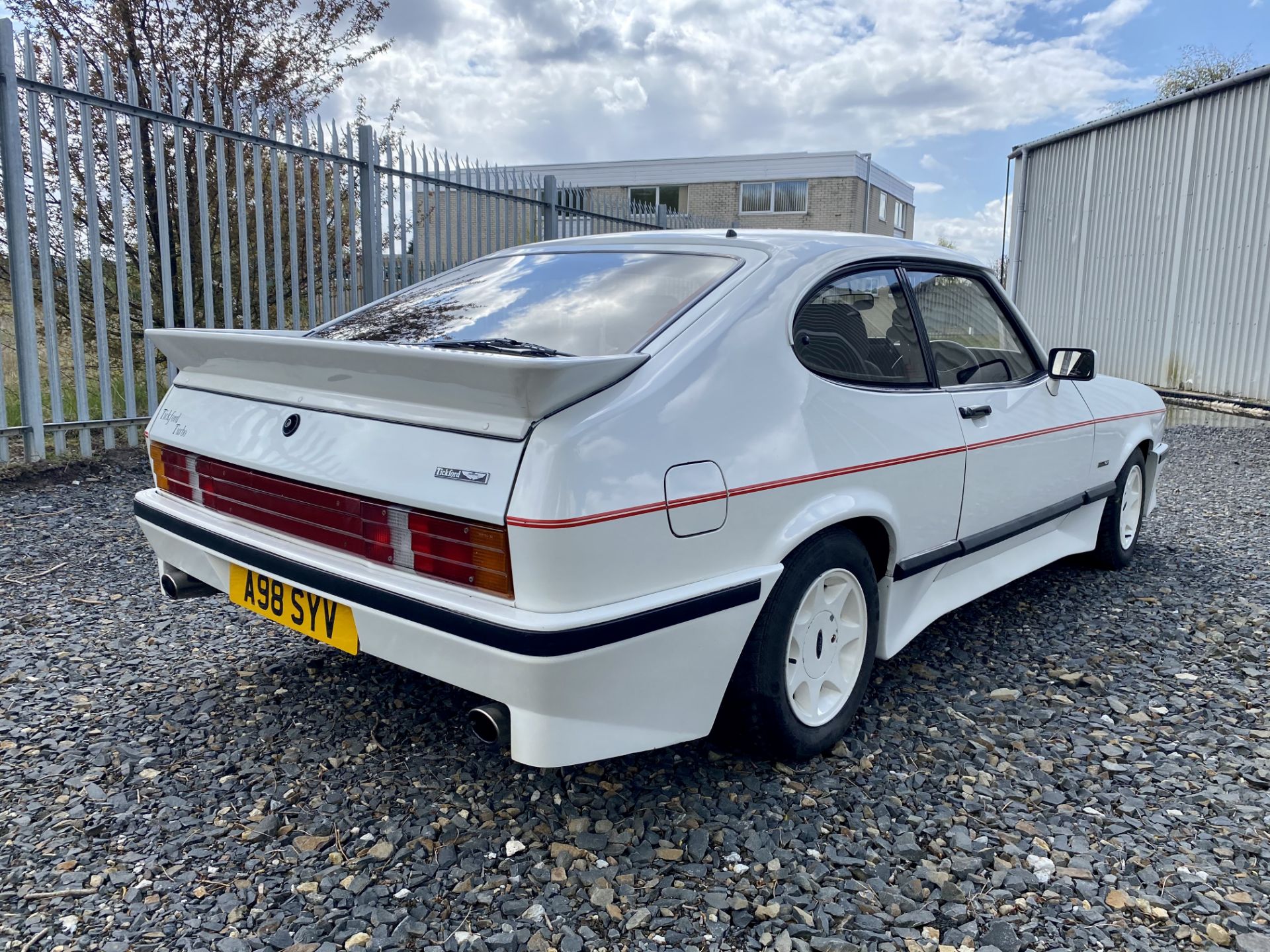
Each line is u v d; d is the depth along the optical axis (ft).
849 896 7.09
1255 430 33.73
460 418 7.19
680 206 100.58
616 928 6.70
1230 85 37.78
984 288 12.23
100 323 19.20
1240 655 12.01
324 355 7.76
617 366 7.19
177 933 6.53
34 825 7.74
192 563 9.78
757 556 8.09
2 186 17.72
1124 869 7.46
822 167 94.99
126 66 22.25
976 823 8.11
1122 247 44.96
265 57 30.09
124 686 10.42
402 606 7.26
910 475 9.82
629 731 7.47
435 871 7.30
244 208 20.81
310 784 8.52
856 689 9.53
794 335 8.85
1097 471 14.32
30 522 16.19
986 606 13.98
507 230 31.65
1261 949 6.53
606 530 6.84
